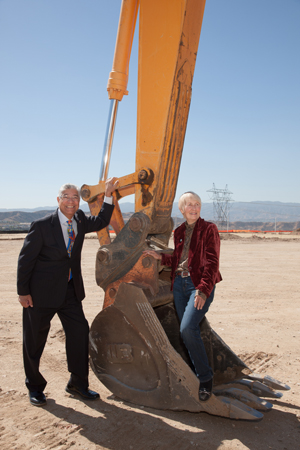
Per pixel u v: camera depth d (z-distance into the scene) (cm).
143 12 322
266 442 264
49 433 272
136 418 296
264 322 596
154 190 321
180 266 306
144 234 309
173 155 325
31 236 307
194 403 289
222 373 333
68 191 313
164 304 360
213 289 294
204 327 331
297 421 299
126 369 323
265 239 2906
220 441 264
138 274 316
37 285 311
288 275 1086
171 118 314
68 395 338
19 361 419
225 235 3019
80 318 329
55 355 437
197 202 300
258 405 307
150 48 320
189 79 321
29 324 316
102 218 344
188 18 304
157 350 299
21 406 316
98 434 272
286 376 388
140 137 329
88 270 1116
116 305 309
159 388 304
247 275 1087
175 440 264
